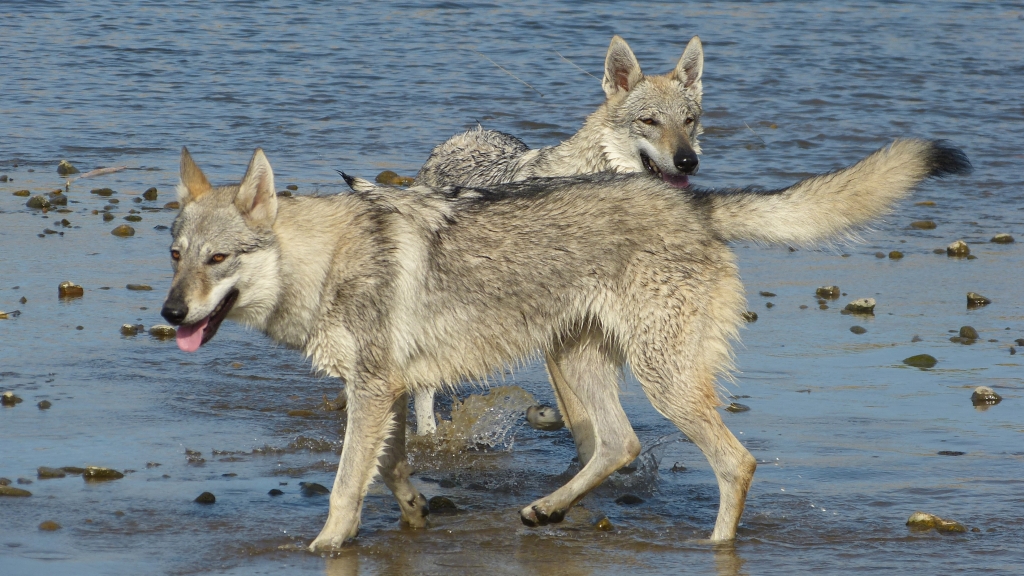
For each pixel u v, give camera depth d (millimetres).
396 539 14523
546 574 13320
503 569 13500
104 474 15789
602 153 21859
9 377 19438
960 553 13812
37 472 15742
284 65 51625
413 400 21047
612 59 22047
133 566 13102
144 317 23016
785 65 52531
